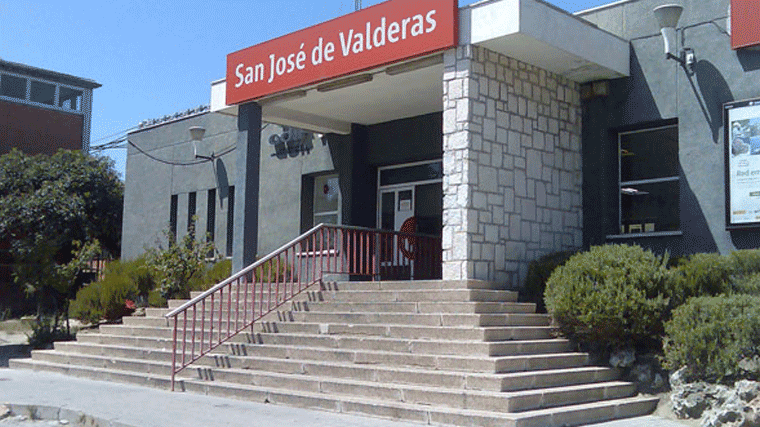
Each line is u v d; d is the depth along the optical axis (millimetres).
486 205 11641
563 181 13141
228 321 11664
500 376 8523
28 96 33469
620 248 10352
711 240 11883
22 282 17172
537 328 10211
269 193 18969
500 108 12039
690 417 8625
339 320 11281
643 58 12992
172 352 11758
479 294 10648
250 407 9422
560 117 13211
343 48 12992
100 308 17344
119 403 9805
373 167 17281
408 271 15211
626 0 13227
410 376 9133
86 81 35094
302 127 16609
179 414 8930
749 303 8930
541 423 7926
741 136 11547
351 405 8859
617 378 9852
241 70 14773
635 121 12977
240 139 14938
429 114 16000
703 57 12227
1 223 24250
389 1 12383
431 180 16297
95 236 26516
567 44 11930
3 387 11422
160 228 22188
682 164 12336
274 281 14938
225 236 19875
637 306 9508
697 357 8805
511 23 11086
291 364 10375
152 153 22875
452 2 11609
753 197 11328
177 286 16578
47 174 26875
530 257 12305
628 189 13359
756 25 11430
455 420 8008
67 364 13422
